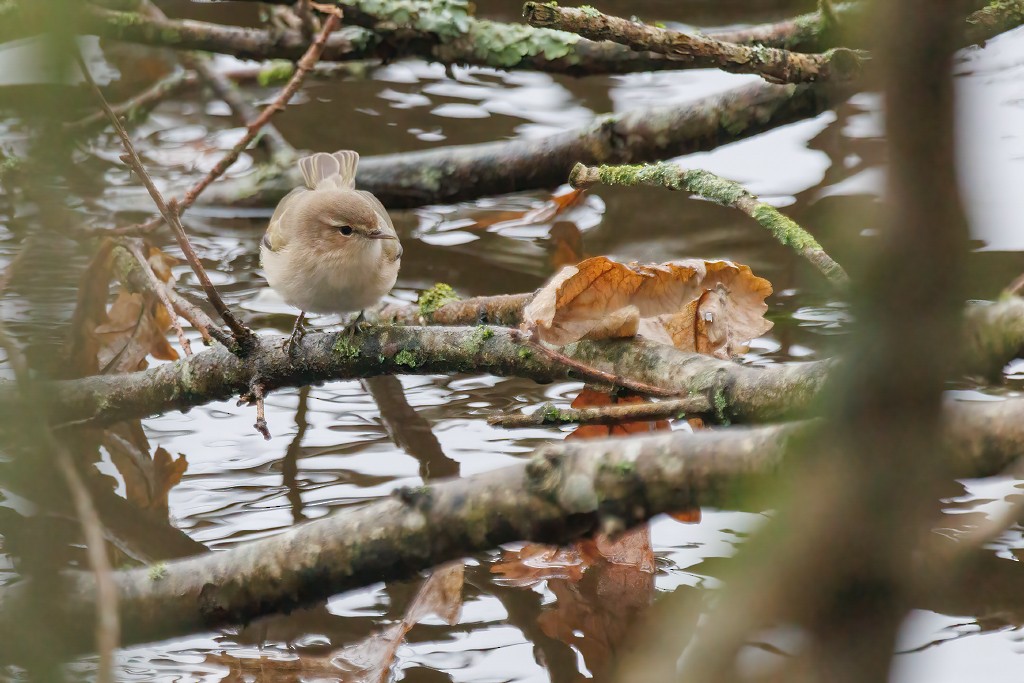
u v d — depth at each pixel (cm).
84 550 755
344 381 974
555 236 1322
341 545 613
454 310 1032
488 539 587
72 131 1385
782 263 1206
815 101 1320
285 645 680
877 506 208
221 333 900
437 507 596
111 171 1408
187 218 1379
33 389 586
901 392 203
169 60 1688
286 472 885
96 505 827
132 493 851
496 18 1689
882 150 185
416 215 1393
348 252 923
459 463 888
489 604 724
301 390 1046
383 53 1338
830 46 1263
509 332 866
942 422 206
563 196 1367
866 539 210
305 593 627
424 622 705
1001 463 438
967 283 192
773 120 1330
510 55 1311
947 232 187
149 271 995
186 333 1122
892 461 206
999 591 676
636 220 1352
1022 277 734
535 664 653
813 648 214
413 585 750
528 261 1256
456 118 1564
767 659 227
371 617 712
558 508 557
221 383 915
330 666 657
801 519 216
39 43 351
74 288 1041
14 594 588
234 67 1691
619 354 826
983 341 610
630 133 1341
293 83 827
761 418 730
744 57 1079
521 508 571
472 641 680
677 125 1337
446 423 965
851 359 208
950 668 609
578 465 554
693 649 230
